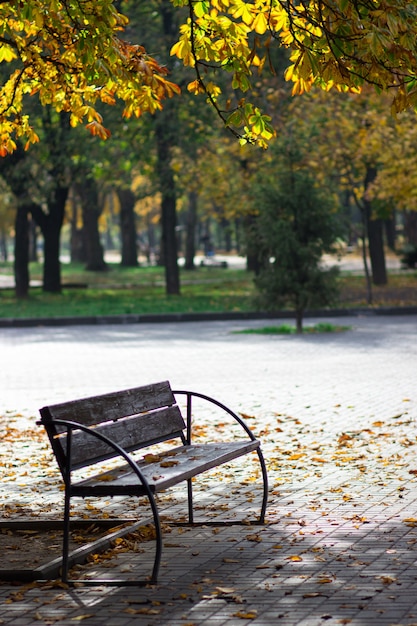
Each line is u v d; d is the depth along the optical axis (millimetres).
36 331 29328
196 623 5555
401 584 6129
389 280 44000
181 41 8062
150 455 7480
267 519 7996
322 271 25500
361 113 34406
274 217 25516
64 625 5621
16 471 10445
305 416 13188
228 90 34531
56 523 7949
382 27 7078
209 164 38031
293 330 26516
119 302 37562
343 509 8242
